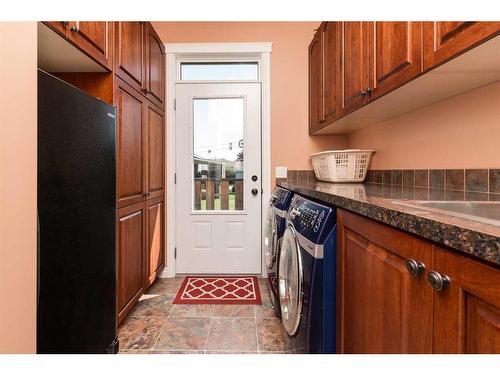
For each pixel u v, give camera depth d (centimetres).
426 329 58
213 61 284
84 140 117
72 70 157
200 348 162
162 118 265
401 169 179
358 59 157
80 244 114
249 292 240
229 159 284
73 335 110
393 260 71
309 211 124
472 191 125
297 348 128
